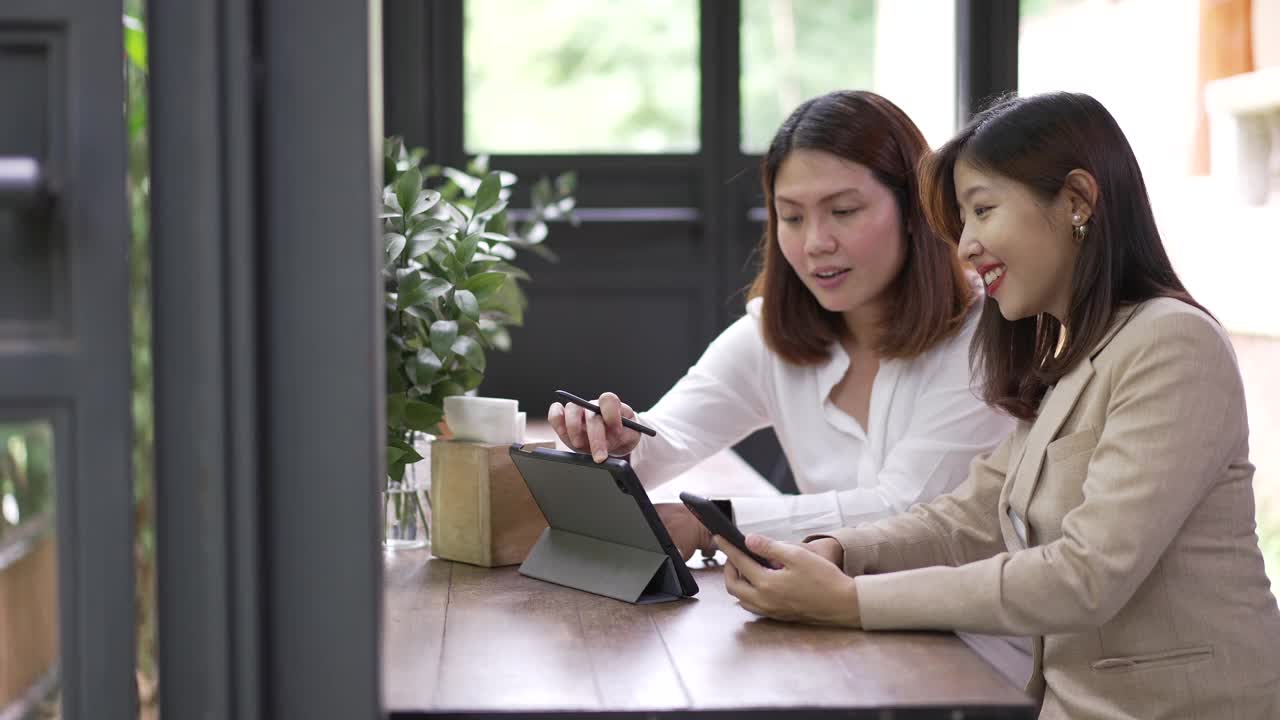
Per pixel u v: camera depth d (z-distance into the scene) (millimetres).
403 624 1516
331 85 1093
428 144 4160
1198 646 1523
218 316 1078
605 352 4309
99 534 1074
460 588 1716
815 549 1694
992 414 2021
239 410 1083
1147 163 3490
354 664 1110
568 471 1676
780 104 4316
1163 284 1613
